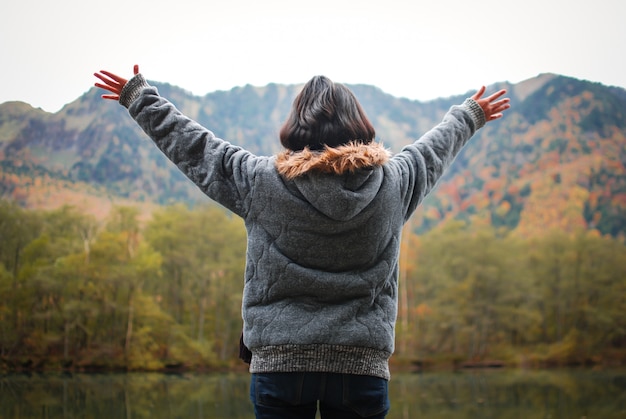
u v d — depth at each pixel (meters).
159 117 1.62
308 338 1.40
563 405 14.79
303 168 1.41
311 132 1.51
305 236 1.44
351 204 1.41
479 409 13.91
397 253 1.53
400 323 40.91
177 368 32.50
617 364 37.97
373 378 1.43
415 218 59.72
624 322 39.91
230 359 34.75
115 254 32.34
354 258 1.45
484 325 40.09
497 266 41.03
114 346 30.98
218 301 35.91
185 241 36.44
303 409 1.44
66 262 30.67
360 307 1.44
